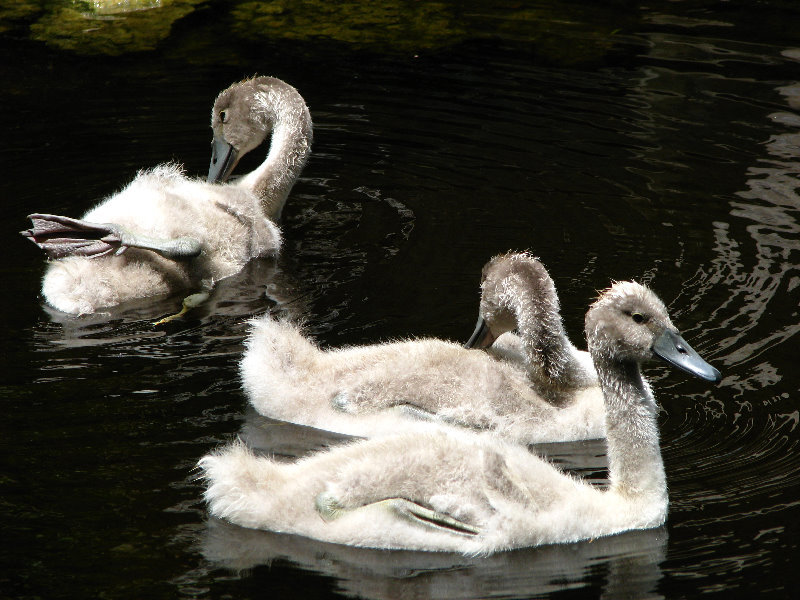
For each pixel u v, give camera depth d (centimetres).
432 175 1708
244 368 1124
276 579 861
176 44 2127
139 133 1817
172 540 903
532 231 1534
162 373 1174
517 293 1172
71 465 1001
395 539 910
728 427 1098
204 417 1096
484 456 929
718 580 877
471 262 1446
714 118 1870
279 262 1450
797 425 1097
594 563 902
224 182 1653
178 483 980
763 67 2041
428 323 1298
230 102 1636
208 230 1406
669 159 1744
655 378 1192
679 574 884
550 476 954
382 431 1089
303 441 1072
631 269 1429
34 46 2092
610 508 958
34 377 1155
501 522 914
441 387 1111
